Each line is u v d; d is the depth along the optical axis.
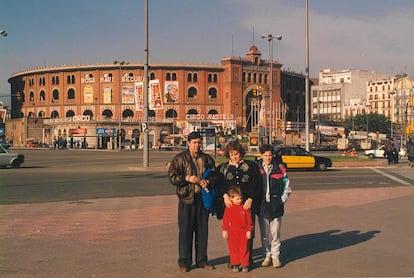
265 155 7.97
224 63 117.56
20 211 13.63
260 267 7.86
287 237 10.18
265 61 119.94
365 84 168.62
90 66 117.38
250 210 7.60
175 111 115.94
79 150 86.69
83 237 10.07
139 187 21.12
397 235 10.40
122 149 93.12
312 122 122.19
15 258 8.28
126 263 8.01
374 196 17.58
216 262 8.15
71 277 7.18
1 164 34.47
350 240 9.88
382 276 7.29
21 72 129.12
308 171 33.28
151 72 116.12
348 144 90.38
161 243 9.53
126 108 115.94
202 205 7.67
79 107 118.81
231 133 102.44
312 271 7.59
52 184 22.41
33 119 114.25
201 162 7.68
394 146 41.03
